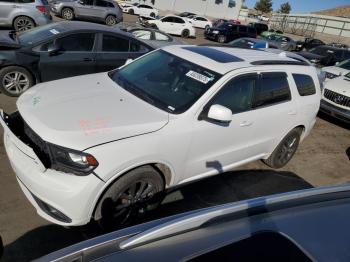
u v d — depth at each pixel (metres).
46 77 6.42
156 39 13.00
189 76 3.83
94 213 3.02
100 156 2.82
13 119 3.51
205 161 3.79
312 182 5.37
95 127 3.01
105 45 6.82
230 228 1.85
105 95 3.59
